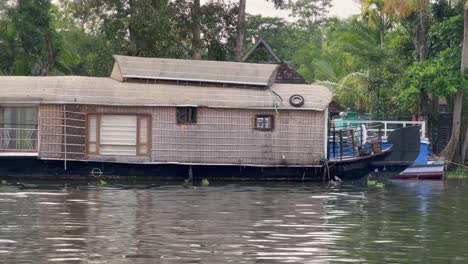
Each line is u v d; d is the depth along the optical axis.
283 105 29.25
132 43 37.66
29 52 42.22
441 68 36.00
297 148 29.36
